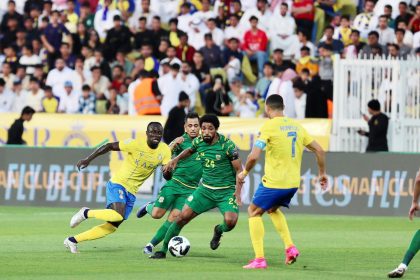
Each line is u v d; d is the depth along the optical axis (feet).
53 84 295.28
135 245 160.97
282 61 286.05
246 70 292.81
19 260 137.59
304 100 274.16
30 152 248.11
